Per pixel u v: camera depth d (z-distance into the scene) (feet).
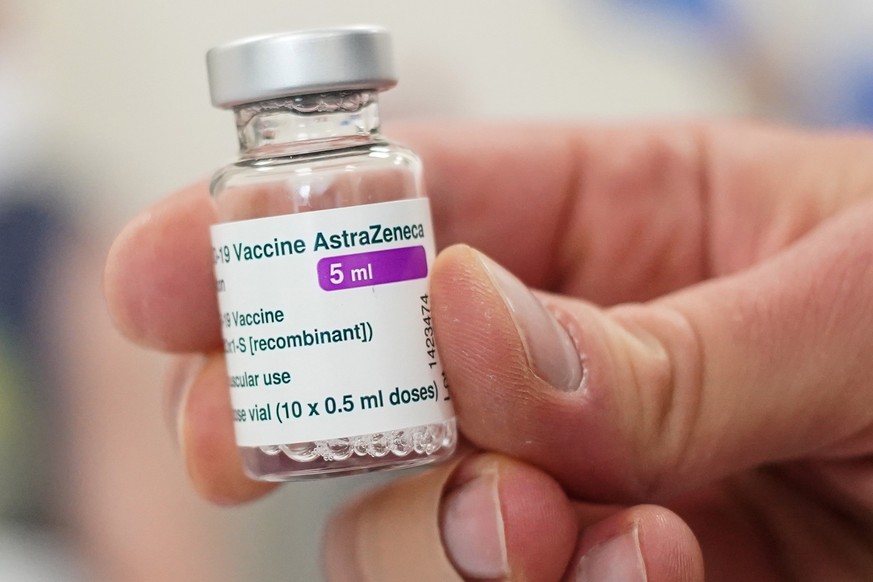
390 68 0.88
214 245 0.89
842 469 0.98
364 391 0.86
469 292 0.87
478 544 0.91
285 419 0.87
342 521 0.98
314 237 0.86
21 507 1.54
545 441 0.89
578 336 0.89
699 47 1.67
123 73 1.67
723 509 1.05
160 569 1.50
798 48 1.64
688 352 0.91
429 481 0.94
